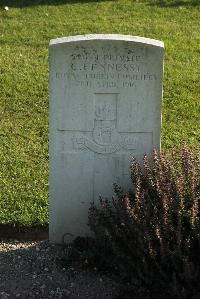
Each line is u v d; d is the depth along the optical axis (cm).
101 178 245
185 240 210
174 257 209
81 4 556
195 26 506
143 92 234
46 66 423
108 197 248
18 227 261
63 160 242
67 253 244
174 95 382
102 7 549
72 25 505
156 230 209
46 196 278
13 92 383
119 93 234
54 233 251
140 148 241
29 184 288
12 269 235
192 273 205
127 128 239
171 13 534
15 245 252
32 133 339
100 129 239
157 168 230
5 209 269
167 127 345
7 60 431
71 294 223
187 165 228
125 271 221
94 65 230
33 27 500
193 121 354
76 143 240
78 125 238
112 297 220
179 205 216
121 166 244
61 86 232
